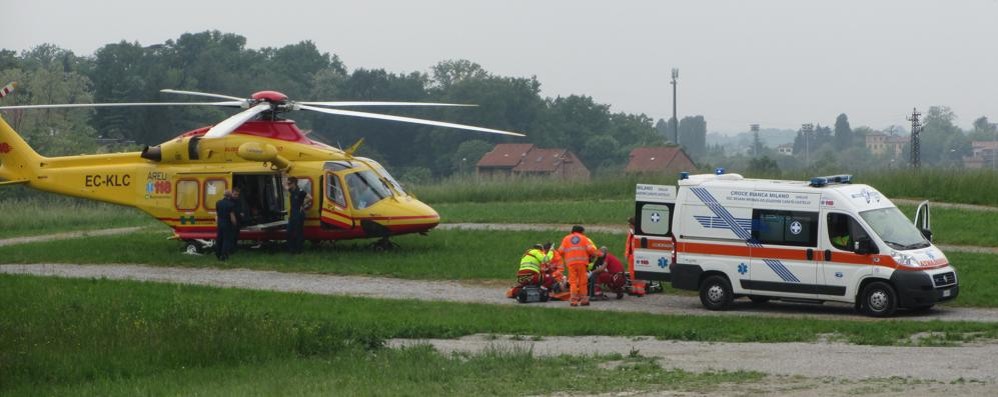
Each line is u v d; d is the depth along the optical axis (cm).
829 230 3866
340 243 6000
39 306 3819
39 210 9000
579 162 19038
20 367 2792
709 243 4034
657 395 2386
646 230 4259
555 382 2547
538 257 4344
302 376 2708
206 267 5319
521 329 3547
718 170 4200
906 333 3334
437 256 5425
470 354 3019
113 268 5341
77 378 2759
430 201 9050
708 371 2698
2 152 5966
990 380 2489
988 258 4878
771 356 2945
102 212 8994
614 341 3328
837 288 3850
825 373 2638
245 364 2942
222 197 5666
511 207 7950
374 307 4016
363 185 5625
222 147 5697
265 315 3559
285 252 5678
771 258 3944
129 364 2866
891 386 2428
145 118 18638
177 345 3031
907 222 3969
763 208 3962
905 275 3738
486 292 4550
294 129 5750
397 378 2656
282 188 5672
